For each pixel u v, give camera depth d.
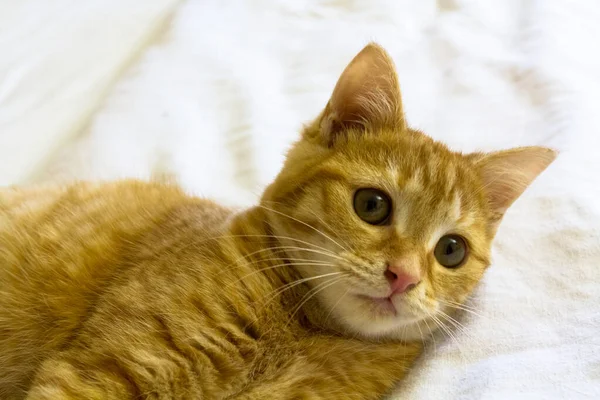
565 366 0.31
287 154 0.38
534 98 0.45
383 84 0.37
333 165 0.36
